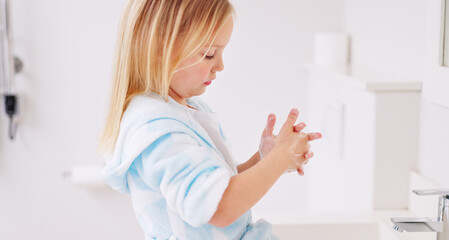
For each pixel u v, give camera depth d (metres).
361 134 1.43
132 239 2.23
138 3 0.86
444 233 0.94
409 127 1.32
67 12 2.05
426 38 1.16
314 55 2.04
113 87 0.90
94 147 2.15
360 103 1.43
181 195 0.77
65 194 2.20
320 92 1.87
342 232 1.26
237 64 2.06
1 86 2.08
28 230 2.22
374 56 1.64
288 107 2.08
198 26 0.82
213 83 2.07
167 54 0.82
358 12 1.80
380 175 1.34
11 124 2.07
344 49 1.88
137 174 0.87
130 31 0.86
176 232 0.87
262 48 2.05
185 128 0.84
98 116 2.13
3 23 1.97
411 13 1.34
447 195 0.94
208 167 0.78
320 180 1.89
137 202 0.88
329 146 1.75
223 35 0.86
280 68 2.06
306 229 1.25
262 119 2.09
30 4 2.04
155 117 0.83
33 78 2.09
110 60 2.08
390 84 1.30
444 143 1.18
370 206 1.36
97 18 2.06
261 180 0.81
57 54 2.08
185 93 0.90
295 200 2.16
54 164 2.17
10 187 2.18
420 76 1.30
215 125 0.96
